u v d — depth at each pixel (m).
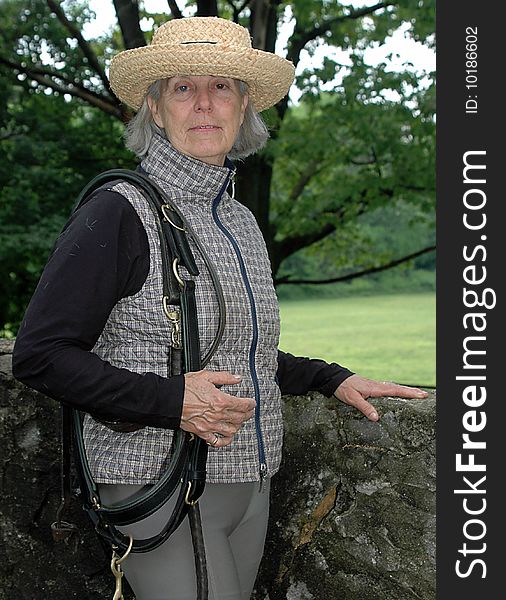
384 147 8.25
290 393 2.07
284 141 7.86
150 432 1.60
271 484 2.20
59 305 1.48
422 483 1.97
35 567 2.32
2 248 7.82
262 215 8.05
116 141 8.60
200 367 1.59
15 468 2.32
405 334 27.67
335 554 2.10
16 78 8.35
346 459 2.09
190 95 1.76
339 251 10.36
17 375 1.50
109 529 1.63
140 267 1.57
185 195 1.71
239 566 1.77
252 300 1.69
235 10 7.60
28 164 8.42
